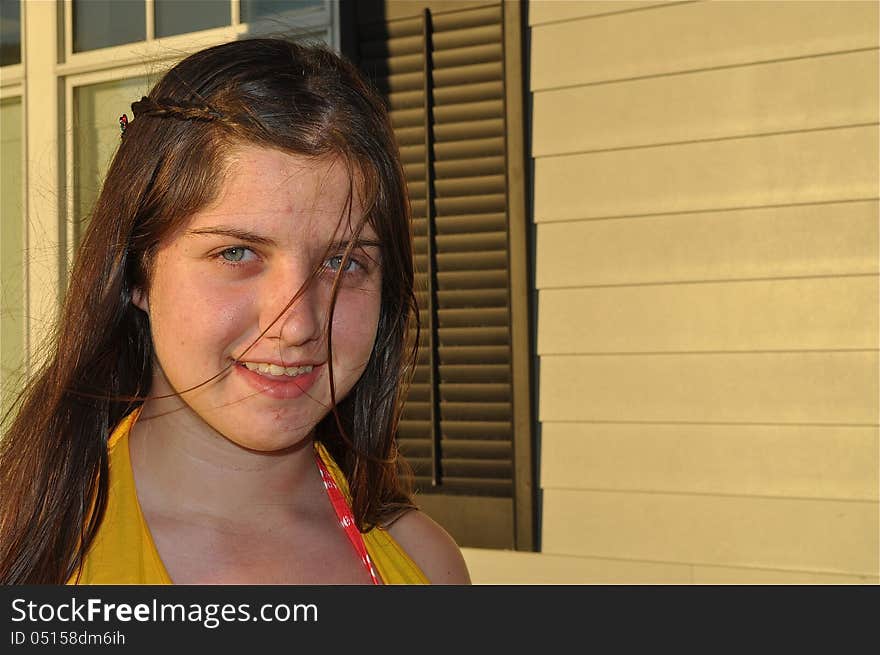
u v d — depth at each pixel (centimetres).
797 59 205
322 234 72
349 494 93
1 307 243
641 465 219
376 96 82
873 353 200
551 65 226
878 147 199
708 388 213
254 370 72
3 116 255
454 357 234
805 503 205
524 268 227
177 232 71
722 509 212
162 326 73
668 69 215
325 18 230
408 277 86
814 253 204
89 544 77
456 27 233
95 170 241
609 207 221
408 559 94
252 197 70
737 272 210
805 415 205
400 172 82
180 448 80
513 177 228
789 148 206
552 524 226
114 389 83
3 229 250
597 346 222
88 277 80
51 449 80
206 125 72
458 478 234
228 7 229
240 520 81
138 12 237
